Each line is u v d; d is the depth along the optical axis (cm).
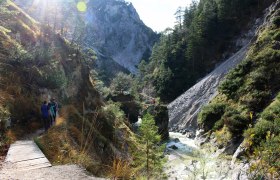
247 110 3391
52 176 725
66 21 5081
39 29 3231
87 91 3092
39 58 2339
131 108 5194
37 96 2081
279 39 4400
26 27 2870
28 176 731
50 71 2388
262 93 3481
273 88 3516
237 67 4522
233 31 8312
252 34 7662
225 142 2959
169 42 10631
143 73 12281
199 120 4447
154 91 8881
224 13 8406
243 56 6062
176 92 8344
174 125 5850
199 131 4356
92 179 701
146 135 1270
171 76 8531
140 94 8469
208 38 8500
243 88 3975
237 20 8325
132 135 2719
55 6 4469
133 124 4928
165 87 8481
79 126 1998
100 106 3102
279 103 2697
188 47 8506
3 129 1396
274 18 4988
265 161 351
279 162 342
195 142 4166
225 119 3303
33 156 990
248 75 4162
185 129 5394
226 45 8256
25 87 2033
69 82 2761
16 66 2108
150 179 867
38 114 1903
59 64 2708
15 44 2280
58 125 1753
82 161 927
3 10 2255
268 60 3975
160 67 9575
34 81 2183
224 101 4328
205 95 6053
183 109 6150
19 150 1103
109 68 18850
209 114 4044
